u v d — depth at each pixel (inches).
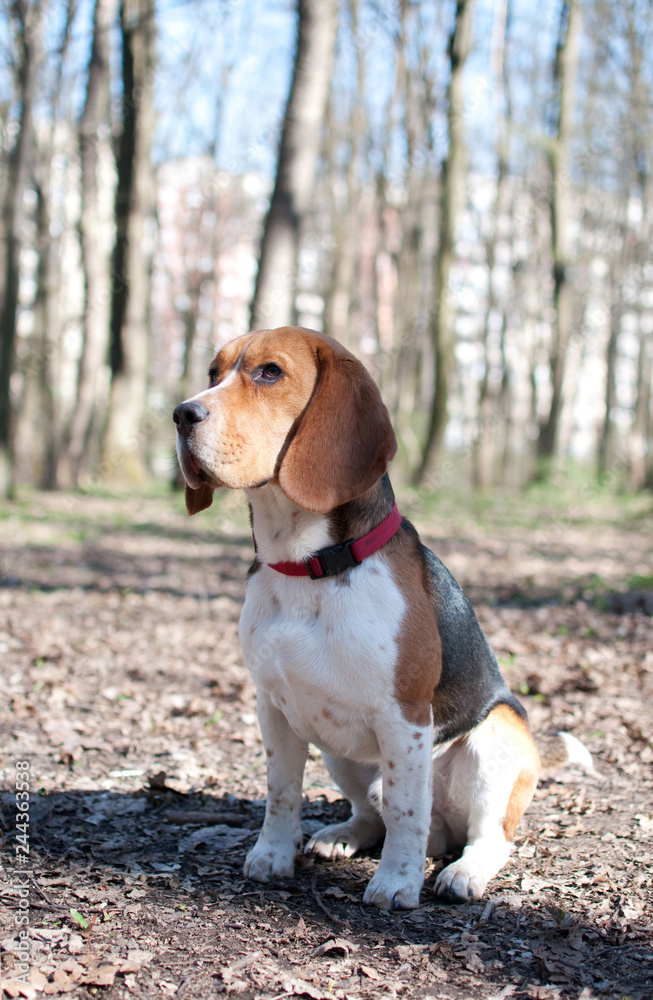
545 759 147.9
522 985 94.9
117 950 99.5
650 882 119.3
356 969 97.3
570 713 203.8
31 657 245.8
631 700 212.8
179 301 1485.0
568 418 1312.7
